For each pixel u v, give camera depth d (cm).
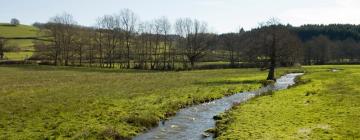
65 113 3703
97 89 5950
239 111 3912
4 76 8669
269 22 8919
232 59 15938
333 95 4856
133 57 15475
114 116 3588
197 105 4631
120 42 15112
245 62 15788
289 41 9100
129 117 3438
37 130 2988
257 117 3525
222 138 2839
